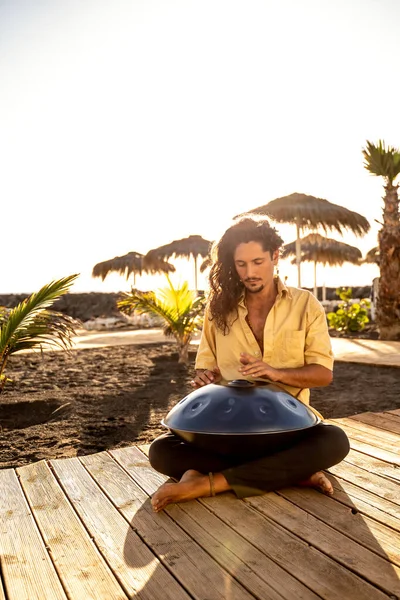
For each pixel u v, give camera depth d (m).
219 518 2.44
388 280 11.46
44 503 2.71
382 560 2.05
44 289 5.43
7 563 2.13
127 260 24.23
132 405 5.91
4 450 4.44
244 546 2.19
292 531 2.30
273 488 2.64
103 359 9.62
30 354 10.39
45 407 6.07
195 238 21.56
